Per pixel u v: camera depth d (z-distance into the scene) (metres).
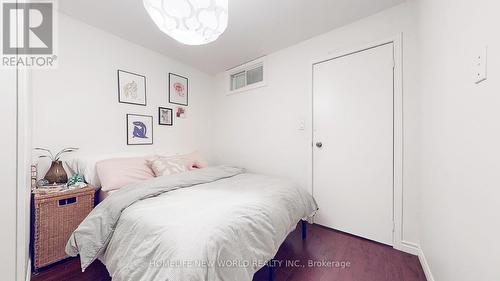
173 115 2.80
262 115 2.77
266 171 2.73
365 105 1.90
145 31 2.10
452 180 0.92
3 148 0.99
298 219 1.59
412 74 1.65
